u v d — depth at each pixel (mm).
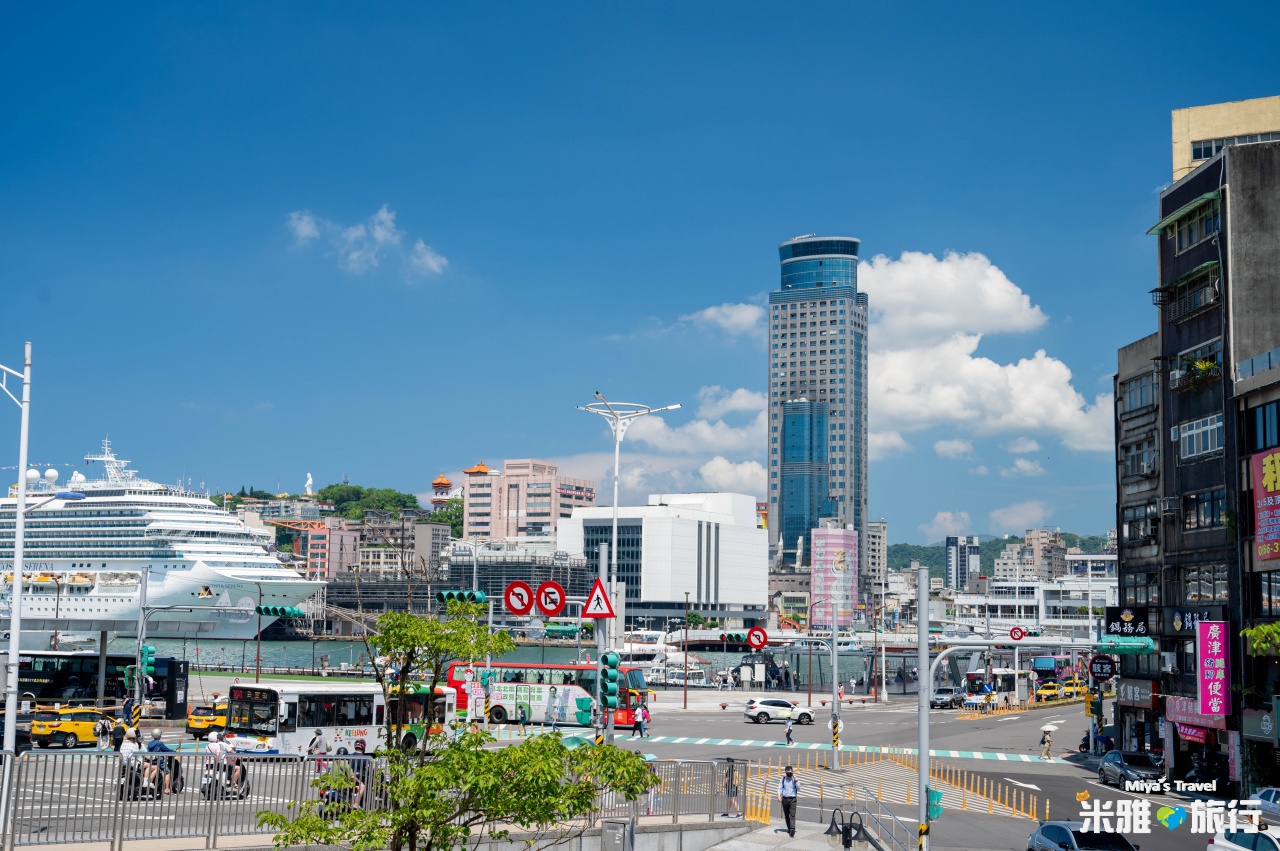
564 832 29203
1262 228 54906
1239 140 75750
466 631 23875
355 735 50000
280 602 186625
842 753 65000
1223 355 54938
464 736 20406
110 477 191750
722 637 103062
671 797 36688
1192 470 57844
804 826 40438
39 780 28031
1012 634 115375
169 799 26391
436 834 19328
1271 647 46469
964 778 55656
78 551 181375
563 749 20250
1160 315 62000
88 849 24547
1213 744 53219
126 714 51875
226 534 186750
